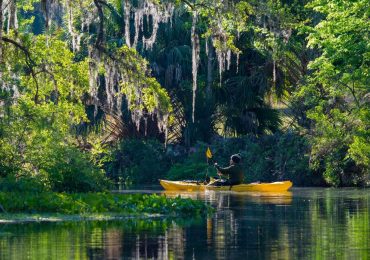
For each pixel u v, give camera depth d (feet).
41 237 67.51
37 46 117.91
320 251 60.23
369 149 140.36
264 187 138.21
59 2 116.47
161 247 62.39
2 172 104.99
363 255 58.23
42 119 107.34
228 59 122.21
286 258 57.16
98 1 117.29
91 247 62.03
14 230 72.08
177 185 143.43
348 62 124.06
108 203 88.84
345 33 122.93
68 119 119.44
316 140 153.07
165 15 124.36
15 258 56.90
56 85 117.70
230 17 119.03
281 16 133.18
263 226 76.13
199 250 60.85
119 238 67.05
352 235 69.10
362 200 113.19
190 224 77.71
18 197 87.51
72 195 93.04
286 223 78.84
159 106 120.37
